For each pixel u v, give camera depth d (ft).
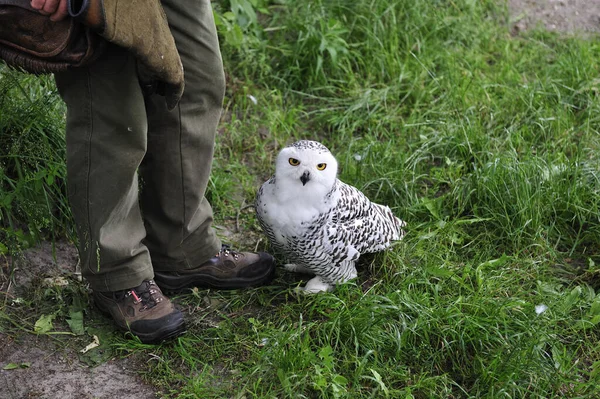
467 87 15.58
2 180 11.05
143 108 8.70
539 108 15.44
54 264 11.36
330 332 10.10
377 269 11.80
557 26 18.78
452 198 13.28
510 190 12.90
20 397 9.25
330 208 10.48
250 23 16.42
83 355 9.93
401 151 14.14
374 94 15.69
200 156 10.02
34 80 12.22
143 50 7.89
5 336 10.07
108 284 9.84
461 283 11.09
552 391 9.62
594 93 15.99
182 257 10.75
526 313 10.64
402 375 9.71
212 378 9.70
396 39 16.72
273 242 10.90
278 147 14.71
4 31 7.77
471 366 10.03
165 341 10.10
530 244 12.39
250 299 11.11
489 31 17.95
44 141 11.42
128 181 9.00
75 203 9.23
